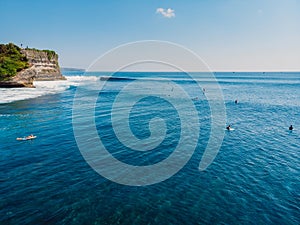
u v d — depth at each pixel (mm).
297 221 11547
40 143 22469
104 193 13820
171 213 12031
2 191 13664
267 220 11602
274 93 77000
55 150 20656
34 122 30734
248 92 79750
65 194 13555
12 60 76562
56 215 11625
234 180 15797
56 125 29234
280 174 16797
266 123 33688
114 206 12539
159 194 13898
